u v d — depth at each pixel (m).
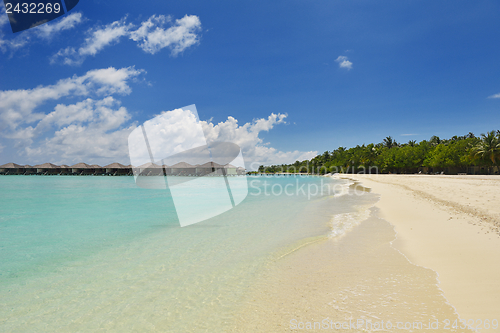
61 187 31.39
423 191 20.19
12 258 6.10
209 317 3.53
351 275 4.75
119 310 3.76
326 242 7.19
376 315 3.37
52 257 6.18
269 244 7.16
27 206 15.61
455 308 3.44
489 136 58.56
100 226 9.84
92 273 5.17
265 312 3.60
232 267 5.42
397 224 9.06
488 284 4.06
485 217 9.04
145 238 7.96
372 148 100.56
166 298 4.11
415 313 3.36
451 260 5.19
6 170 77.25
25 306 3.89
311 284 4.45
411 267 4.96
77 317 3.59
